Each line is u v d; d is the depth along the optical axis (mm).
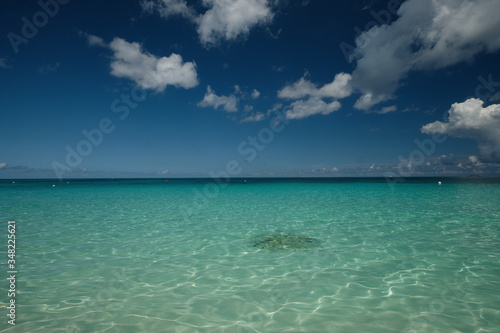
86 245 7492
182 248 7211
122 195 23297
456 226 9648
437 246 7141
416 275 5199
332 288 4660
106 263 6051
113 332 3375
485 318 3660
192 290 4648
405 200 18156
